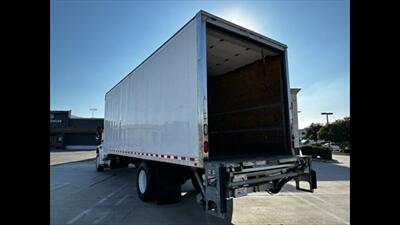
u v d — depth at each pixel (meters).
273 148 5.54
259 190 4.29
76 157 26.08
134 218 5.13
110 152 9.88
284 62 5.37
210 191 3.82
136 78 7.07
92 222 4.94
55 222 4.96
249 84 6.32
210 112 7.70
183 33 4.62
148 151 6.03
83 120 48.28
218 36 4.60
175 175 6.02
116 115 9.09
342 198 6.86
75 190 8.14
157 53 5.71
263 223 4.80
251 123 6.20
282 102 5.33
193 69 4.27
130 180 10.19
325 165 16.05
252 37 4.80
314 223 4.79
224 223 4.80
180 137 4.62
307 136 50.91
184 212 5.50
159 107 5.52
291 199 6.72
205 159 3.98
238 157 4.93
